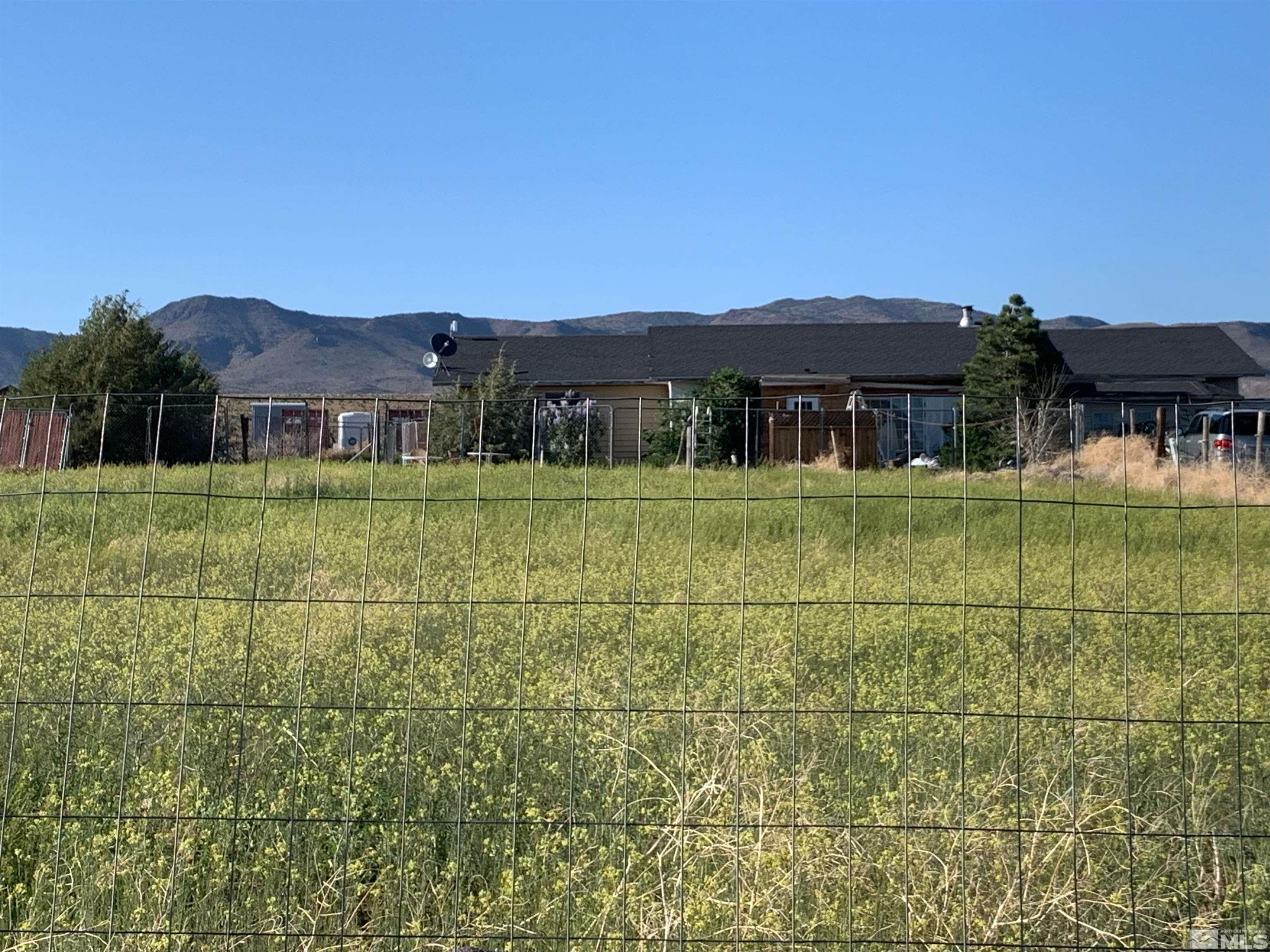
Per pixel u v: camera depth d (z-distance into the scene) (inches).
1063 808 170.7
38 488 513.0
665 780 180.9
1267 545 410.3
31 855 179.2
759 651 267.1
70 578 368.5
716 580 364.5
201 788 186.4
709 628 287.3
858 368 1284.4
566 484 502.6
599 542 424.8
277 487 490.6
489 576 366.0
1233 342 1457.9
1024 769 186.7
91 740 208.8
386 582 354.9
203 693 235.8
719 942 149.6
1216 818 183.0
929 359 1323.8
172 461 754.2
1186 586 345.4
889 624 300.4
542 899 163.5
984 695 235.9
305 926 159.6
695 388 1232.8
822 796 185.5
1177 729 205.0
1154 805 187.9
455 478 505.4
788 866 159.3
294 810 182.4
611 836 172.4
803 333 1441.9
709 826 163.9
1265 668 259.3
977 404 687.7
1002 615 307.0
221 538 425.7
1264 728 214.8
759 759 178.5
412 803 189.6
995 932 154.3
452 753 203.0
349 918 161.8
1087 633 292.8
